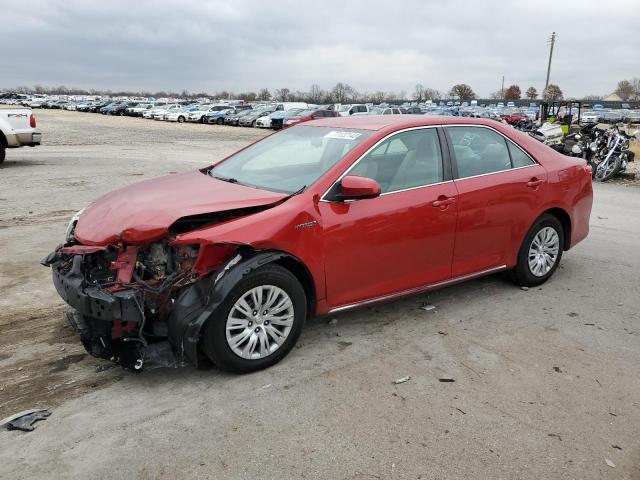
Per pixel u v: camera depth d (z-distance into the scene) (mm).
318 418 3258
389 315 4766
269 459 2895
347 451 2969
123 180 12023
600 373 3857
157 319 3619
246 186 4293
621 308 5051
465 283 5633
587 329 4574
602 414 3367
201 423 3189
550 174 5340
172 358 3523
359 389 3578
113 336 3557
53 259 3969
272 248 3660
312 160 4402
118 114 63406
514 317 4781
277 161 4637
